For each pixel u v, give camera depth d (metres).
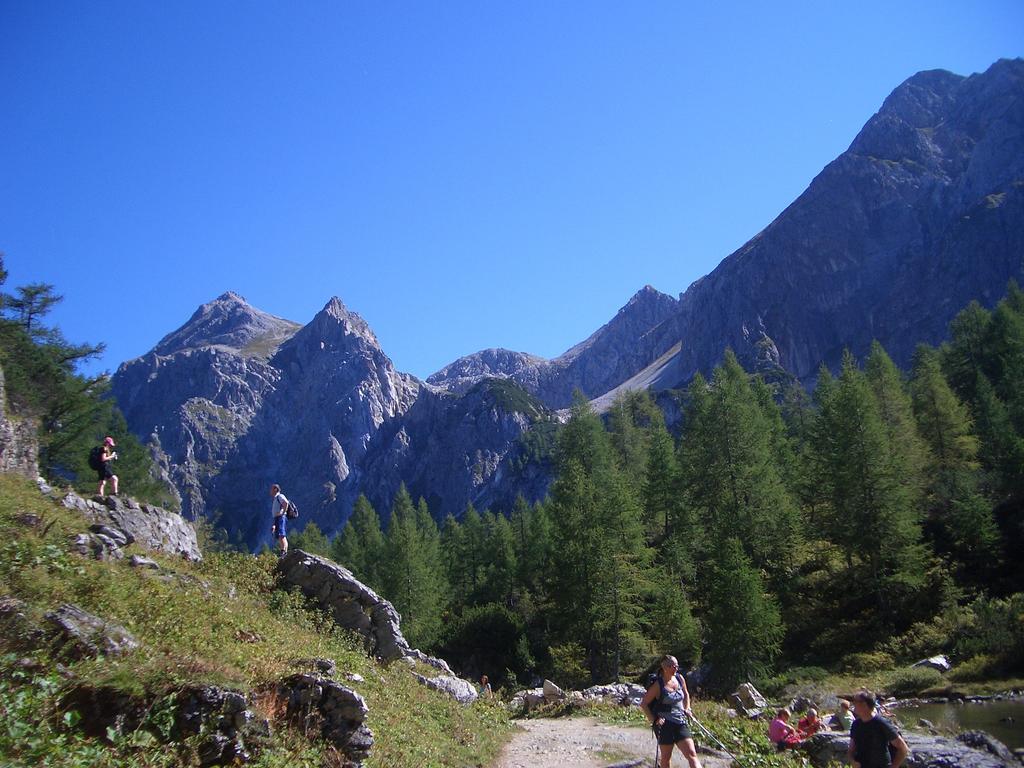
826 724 17.50
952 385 78.19
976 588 42.75
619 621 47.06
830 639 43.75
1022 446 49.50
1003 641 34.19
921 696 32.12
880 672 36.91
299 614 18.77
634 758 15.30
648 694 11.86
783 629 40.12
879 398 63.53
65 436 41.69
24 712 8.09
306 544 83.12
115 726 8.41
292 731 9.83
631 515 51.56
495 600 72.19
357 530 93.31
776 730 16.42
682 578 56.62
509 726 19.23
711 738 16.94
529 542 74.56
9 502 15.44
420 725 14.47
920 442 58.19
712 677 40.00
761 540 53.75
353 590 20.20
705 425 59.88
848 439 48.06
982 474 54.25
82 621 10.25
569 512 52.75
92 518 18.11
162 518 20.47
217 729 8.90
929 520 52.16
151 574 15.43
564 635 50.44
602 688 27.41
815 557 54.31
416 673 19.72
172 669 9.46
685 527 59.47
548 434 197.88
